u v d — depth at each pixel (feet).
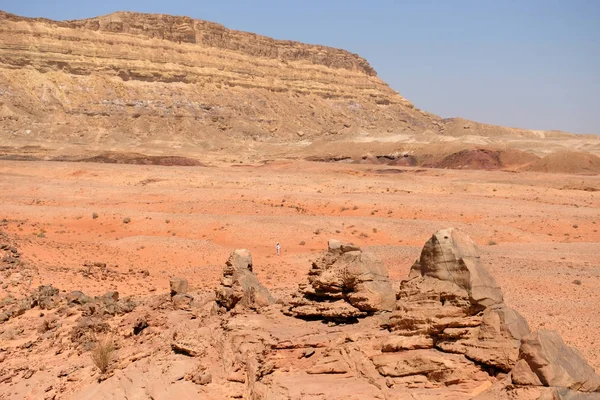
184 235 223.51
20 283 141.79
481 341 62.13
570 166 553.23
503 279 140.87
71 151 614.75
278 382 68.23
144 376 80.84
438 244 66.95
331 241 86.22
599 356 85.97
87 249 185.26
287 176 409.69
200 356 82.53
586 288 131.34
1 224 222.69
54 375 92.02
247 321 85.66
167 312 111.04
